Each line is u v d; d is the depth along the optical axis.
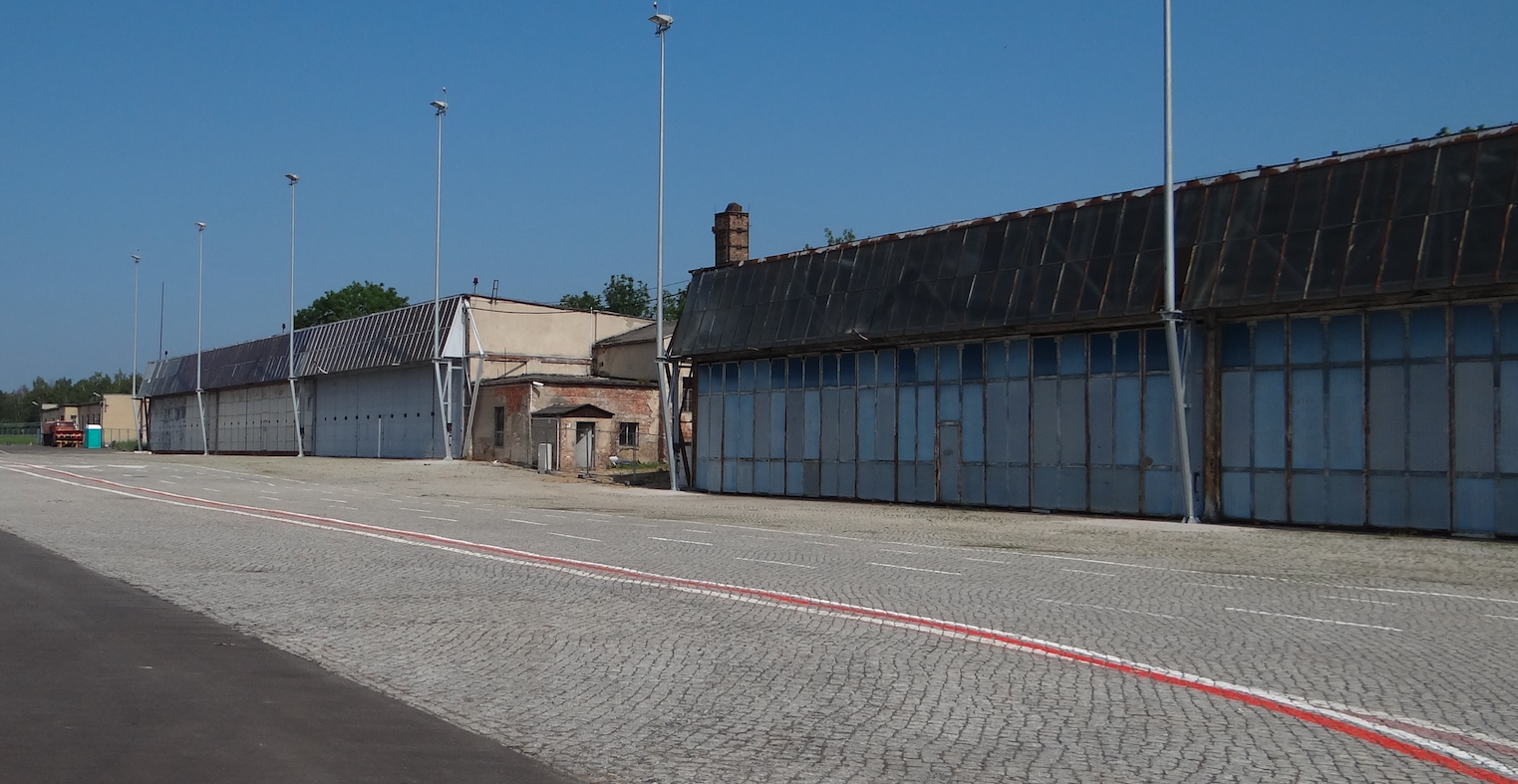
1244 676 9.05
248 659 9.37
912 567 16.97
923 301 32.72
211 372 86.81
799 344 36.25
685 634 10.88
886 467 34.50
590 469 53.22
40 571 14.95
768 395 38.69
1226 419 26.75
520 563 16.73
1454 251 22.41
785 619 11.78
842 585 14.59
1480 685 8.73
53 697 7.83
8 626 10.72
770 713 7.83
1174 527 25.67
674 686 8.65
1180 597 13.81
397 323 63.31
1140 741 7.12
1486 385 22.86
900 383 34.19
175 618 11.41
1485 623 11.88
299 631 10.87
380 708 7.80
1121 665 9.45
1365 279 23.47
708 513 30.00
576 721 7.58
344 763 6.40
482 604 12.68
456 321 58.03
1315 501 25.23
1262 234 25.61
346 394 69.06
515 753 6.76
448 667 9.27
